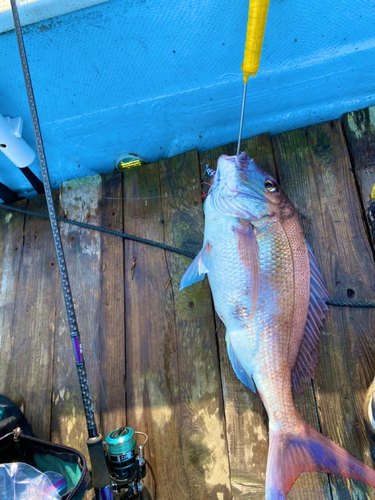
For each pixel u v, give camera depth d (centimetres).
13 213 102
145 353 81
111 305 87
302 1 70
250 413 73
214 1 68
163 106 86
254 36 66
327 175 84
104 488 61
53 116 85
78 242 94
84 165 99
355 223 80
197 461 72
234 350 71
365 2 70
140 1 67
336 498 66
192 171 92
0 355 89
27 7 66
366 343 73
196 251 85
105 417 79
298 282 71
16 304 93
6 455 72
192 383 77
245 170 73
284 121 91
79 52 74
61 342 87
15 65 75
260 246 70
